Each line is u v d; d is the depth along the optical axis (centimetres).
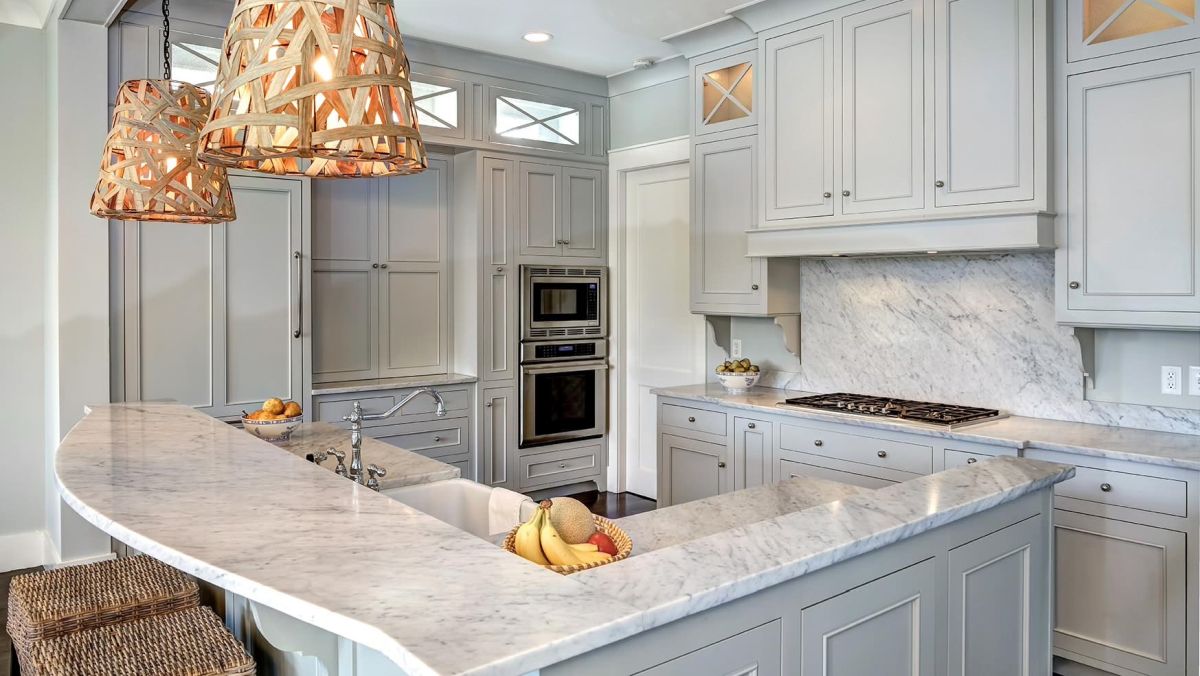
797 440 360
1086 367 307
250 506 139
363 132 119
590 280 520
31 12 383
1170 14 261
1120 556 261
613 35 421
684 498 425
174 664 164
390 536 123
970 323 350
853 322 396
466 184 480
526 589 102
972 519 172
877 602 148
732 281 414
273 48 117
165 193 196
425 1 370
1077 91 282
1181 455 251
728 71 415
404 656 83
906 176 326
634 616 98
